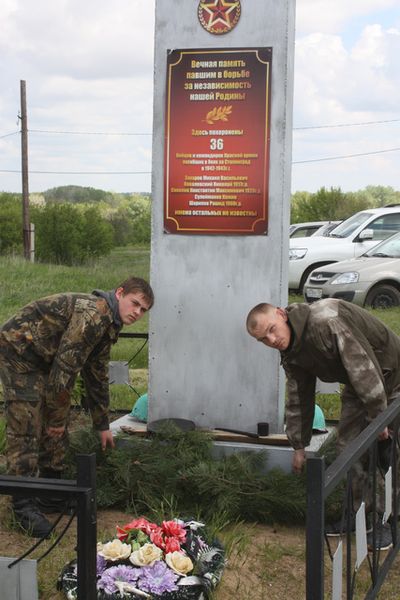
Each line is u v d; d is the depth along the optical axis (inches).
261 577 142.9
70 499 91.4
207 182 196.1
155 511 162.4
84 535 90.7
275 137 192.2
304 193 1796.3
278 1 189.8
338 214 1477.6
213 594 130.1
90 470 91.1
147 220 1959.9
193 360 200.4
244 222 195.0
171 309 200.7
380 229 653.9
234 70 192.9
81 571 91.0
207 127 195.2
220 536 158.9
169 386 202.4
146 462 177.8
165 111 197.2
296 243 662.5
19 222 1306.6
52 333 155.6
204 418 201.2
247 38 191.9
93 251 1166.3
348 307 150.6
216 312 198.2
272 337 148.9
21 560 91.7
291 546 156.6
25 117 1144.2
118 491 173.2
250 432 196.7
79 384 240.4
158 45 196.5
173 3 195.0
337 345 146.1
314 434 201.0
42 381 159.2
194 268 198.5
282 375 198.7
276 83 191.5
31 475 157.9
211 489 168.2
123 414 261.1
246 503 167.2
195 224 197.6
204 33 193.9
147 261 1186.6
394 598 138.1
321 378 157.6
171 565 126.6
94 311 149.0
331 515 164.4
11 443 157.6
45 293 673.6
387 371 156.2
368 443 111.9
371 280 532.1
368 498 157.6
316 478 88.7
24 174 1140.5
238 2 191.5
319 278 555.5
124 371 231.9
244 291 196.2
